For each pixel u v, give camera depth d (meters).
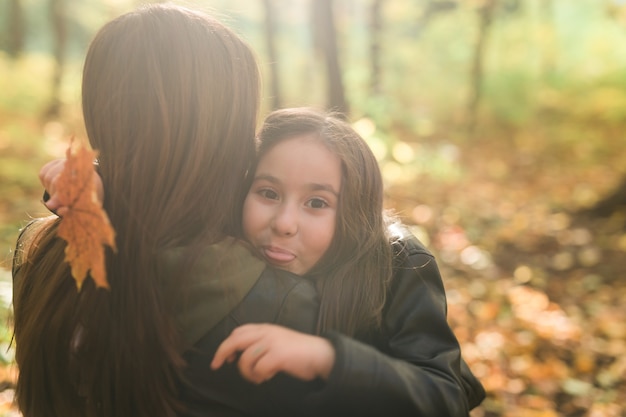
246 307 1.15
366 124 9.95
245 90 1.20
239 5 14.32
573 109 17.72
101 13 17.78
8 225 6.54
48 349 1.19
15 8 19.92
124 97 1.14
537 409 4.30
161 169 1.13
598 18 22.52
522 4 21.62
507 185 11.10
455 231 7.88
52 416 1.23
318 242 1.21
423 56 21.22
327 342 1.06
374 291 1.21
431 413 1.08
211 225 1.17
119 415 1.16
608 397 4.49
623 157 13.75
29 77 17.28
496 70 20.89
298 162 1.20
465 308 5.89
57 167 1.14
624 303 6.21
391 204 8.53
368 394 1.04
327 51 10.07
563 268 7.17
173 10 1.20
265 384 1.14
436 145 14.18
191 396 1.15
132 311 1.12
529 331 5.42
